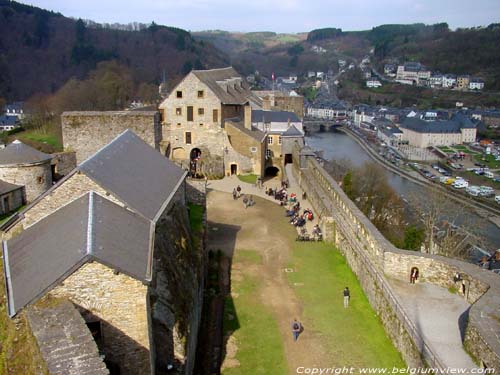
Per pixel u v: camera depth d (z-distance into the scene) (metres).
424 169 126.81
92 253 15.27
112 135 49.47
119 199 20.77
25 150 36.78
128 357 16.27
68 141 49.25
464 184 106.94
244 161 66.56
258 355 23.92
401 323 23.72
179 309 20.02
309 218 46.75
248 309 28.59
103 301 15.64
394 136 167.38
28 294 15.10
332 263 35.88
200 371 22.47
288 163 74.06
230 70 88.19
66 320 14.03
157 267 19.91
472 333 20.30
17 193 35.66
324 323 26.91
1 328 15.32
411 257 27.95
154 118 49.56
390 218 63.25
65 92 118.06
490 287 23.64
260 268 34.75
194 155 67.81
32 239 18.91
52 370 11.96
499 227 79.19
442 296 26.17
